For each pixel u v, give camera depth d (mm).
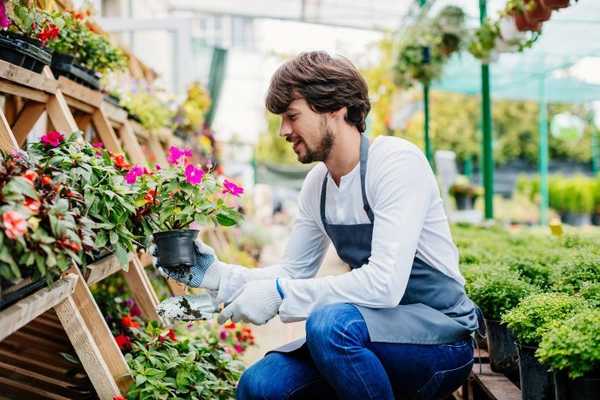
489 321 2330
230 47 10586
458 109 19609
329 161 1836
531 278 2842
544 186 9867
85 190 1840
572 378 1654
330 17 6969
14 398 2203
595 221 14141
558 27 5125
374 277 1698
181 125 5852
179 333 3000
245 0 6852
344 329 1646
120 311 2914
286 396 1754
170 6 7609
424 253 1814
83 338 1815
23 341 2717
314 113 1747
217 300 1907
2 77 2121
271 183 11766
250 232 8367
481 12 5219
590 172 20406
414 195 1755
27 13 2328
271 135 16953
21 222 1357
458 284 1863
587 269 2471
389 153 1791
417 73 6309
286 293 1756
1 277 1412
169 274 1893
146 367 2162
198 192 1960
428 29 5773
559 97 9242
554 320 1805
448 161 10930
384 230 1732
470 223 6273
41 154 1947
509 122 20250
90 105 3148
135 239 2008
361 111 1795
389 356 1703
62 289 1764
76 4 4137
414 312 1743
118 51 3512
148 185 1953
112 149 3162
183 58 6277
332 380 1665
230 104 13430
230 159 14398
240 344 3439
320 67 1732
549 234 4973
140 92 4648
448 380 1770
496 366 2320
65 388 2336
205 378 2330
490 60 5199
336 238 1919
